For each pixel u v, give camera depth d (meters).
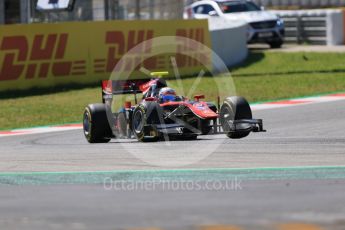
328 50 104.62
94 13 104.38
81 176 31.58
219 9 110.06
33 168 34.50
